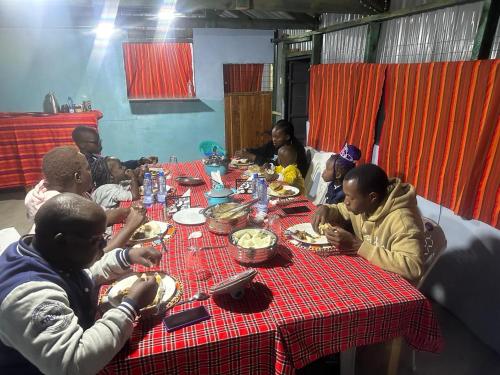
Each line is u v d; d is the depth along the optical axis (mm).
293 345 1109
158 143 5023
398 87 2488
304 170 3135
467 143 1961
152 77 4824
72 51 4418
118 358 965
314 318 1105
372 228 1579
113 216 1767
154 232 1685
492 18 1903
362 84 2893
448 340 2006
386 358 1788
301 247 1557
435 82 2156
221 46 4809
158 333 1049
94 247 982
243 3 2496
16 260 907
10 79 4340
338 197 2180
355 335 1173
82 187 1618
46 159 1559
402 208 1508
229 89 5137
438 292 2283
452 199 2090
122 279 1275
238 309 1146
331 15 3629
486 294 1955
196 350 1011
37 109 4516
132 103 4777
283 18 4191
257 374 1105
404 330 1224
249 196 2270
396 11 2549
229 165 3016
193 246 1578
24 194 4387
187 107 4965
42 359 822
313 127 3783
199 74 4863
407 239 1412
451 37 2254
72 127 4227
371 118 2828
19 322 823
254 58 4961
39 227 923
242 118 5219
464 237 2051
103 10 3393
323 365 1555
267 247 1399
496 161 1811
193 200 2195
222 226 1681
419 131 2316
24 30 4223
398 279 1307
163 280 1293
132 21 3910
